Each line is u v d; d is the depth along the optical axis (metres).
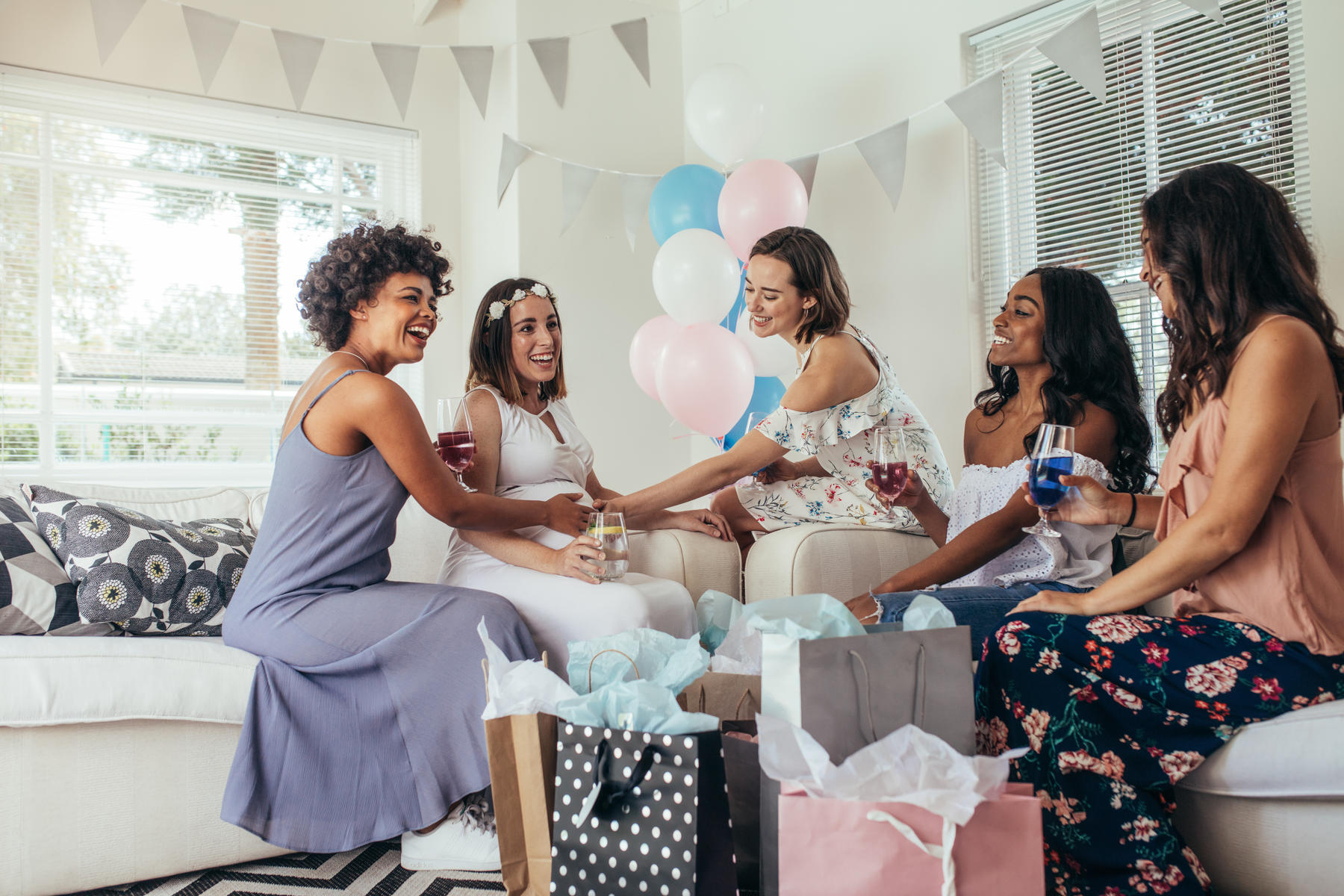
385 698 1.69
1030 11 3.01
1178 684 1.35
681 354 2.69
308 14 3.93
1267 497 1.32
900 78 3.36
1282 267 1.39
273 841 1.63
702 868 1.22
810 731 1.17
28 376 3.49
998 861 1.09
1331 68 2.35
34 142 3.50
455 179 4.28
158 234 3.72
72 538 1.99
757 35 3.93
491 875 1.68
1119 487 1.93
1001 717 1.43
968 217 3.15
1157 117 2.77
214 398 3.82
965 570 1.86
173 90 3.68
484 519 1.91
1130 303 2.84
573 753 1.29
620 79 4.11
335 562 1.79
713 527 2.26
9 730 1.57
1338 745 1.26
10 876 1.56
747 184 2.92
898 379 3.38
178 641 1.73
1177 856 1.31
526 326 2.21
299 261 3.99
